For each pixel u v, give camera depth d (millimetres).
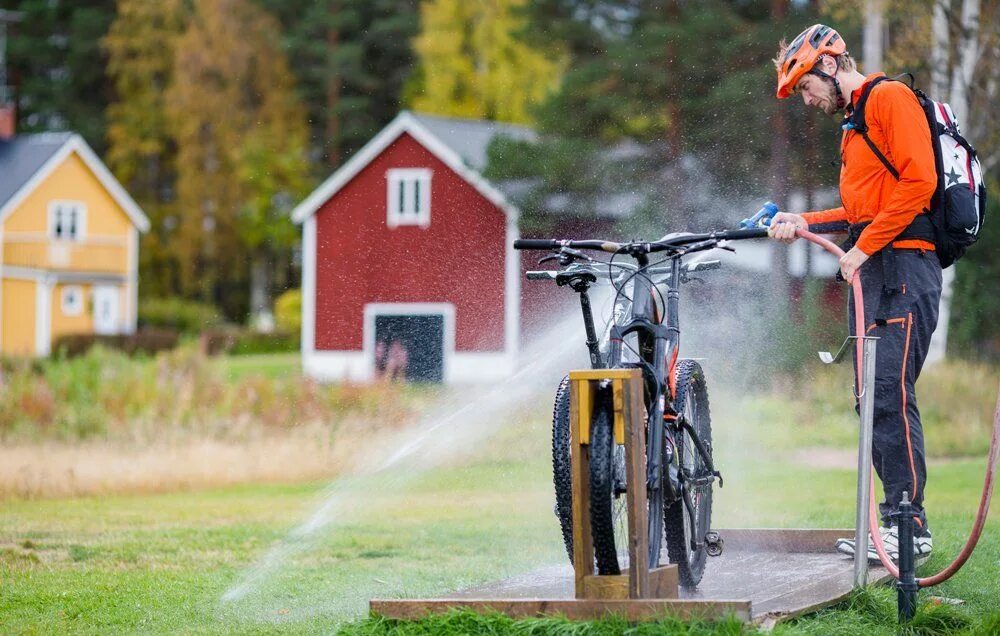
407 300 57750
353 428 27531
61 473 21891
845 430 28562
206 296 99875
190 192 94500
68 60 102062
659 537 8461
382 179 58500
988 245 40062
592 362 8766
